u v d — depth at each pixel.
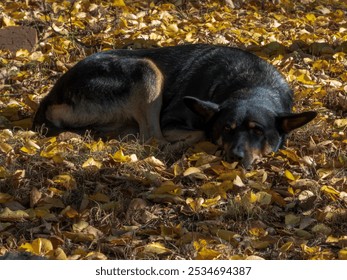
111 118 8.28
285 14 12.98
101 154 7.66
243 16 12.69
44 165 7.41
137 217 6.65
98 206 6.67
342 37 11.61
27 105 8.92
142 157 7.76
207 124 7.93
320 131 8.34
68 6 12.22
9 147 7.67
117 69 8.23
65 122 8.36
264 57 10.55
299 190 7.11
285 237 6.38
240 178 7.17
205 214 6.70
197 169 7.28
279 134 7.80
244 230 6.42
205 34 11.35
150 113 8.19
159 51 8.58
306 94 9.26
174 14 12.55
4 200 6.79
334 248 6.27
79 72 8.28
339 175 7.46
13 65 9.99
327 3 13.95
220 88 8.26
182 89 8.37
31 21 11.48
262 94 8.03
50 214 6.57
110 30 11.47
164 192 6.92
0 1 12.33
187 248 6.07
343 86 9.58
